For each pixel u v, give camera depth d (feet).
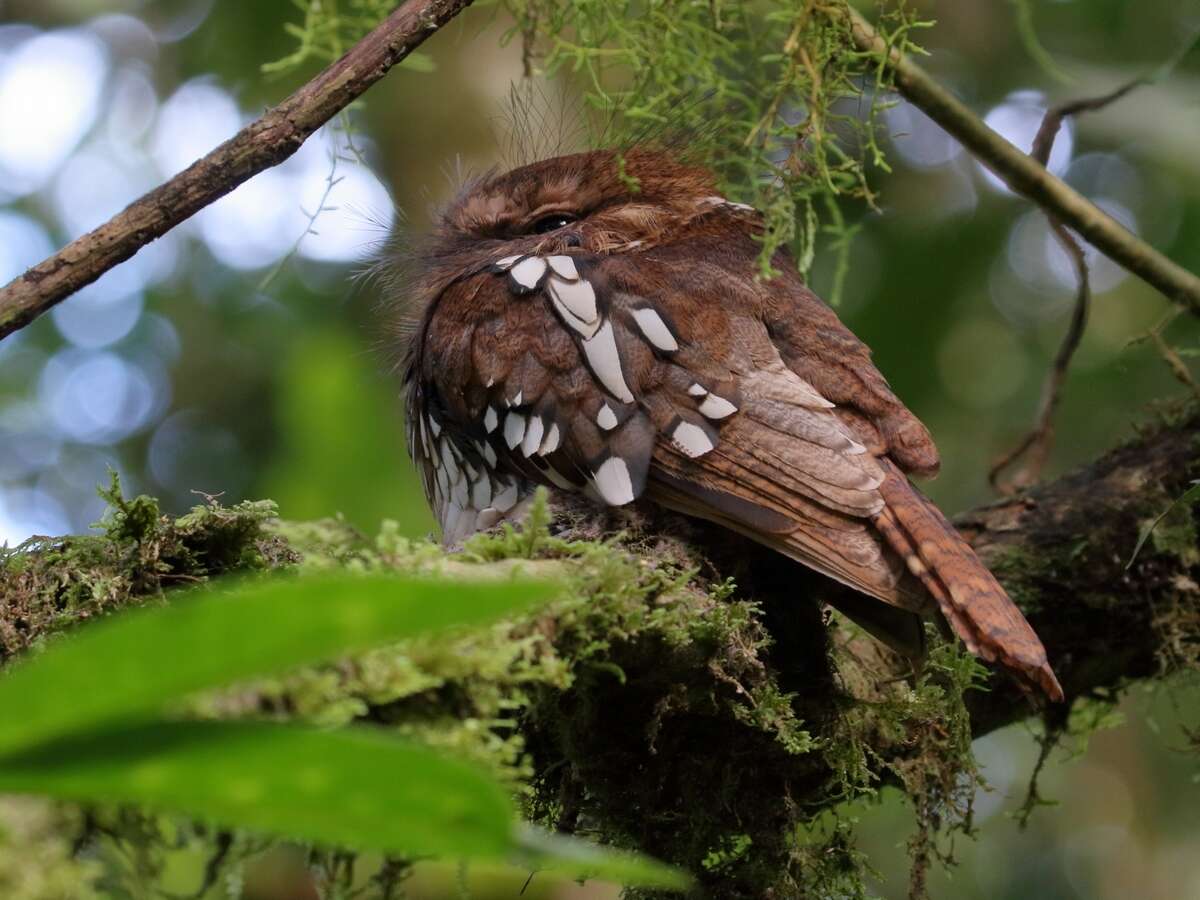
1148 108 37.45
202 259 46.29
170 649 7.13
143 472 46.91
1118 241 26.11
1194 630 25.26
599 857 8.20
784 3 24.11
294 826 7.91
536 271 23.58
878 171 41.73
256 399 46.68
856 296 43.37
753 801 20.45
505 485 23.66
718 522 20.67
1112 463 26.81
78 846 11.19
